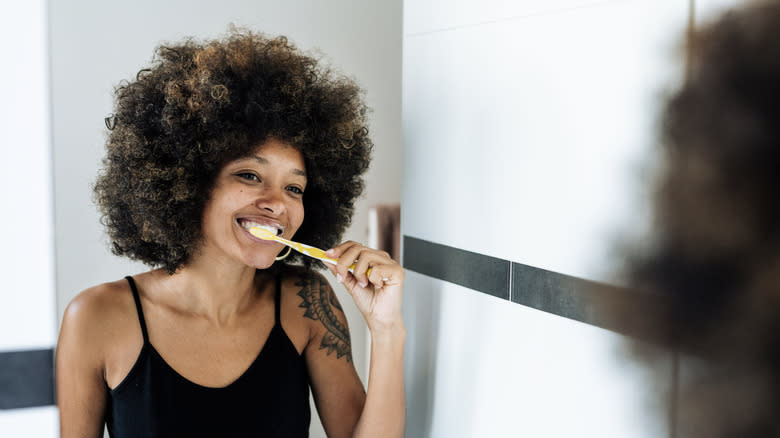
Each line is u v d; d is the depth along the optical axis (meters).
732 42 0.53
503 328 0.85
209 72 0.94
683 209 0.58
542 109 0.76
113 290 1.03
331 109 1.05
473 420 0.92
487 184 0.86
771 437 0.51
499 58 0.82
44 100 1.34
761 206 0.51
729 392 0.55
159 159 0.97
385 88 1.64
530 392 0.80
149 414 0.99
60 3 1.32
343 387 1.18
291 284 1.17
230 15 1.46
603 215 0.67
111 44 1.37
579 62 0.70
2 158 1.32
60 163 1.37
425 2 0.98
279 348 1.11
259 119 0.94
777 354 0.51
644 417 0.63
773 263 0.50
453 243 0.94
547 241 0.76
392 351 1.05
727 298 0.54
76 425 1.00
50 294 1.39
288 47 1.05
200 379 1.02
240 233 0.98
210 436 1.01
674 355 0.60
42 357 1.40
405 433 1.10
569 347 0.74
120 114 1.01
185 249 1.00
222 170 0.97
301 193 1.05
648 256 0.62
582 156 0.70
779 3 0.49
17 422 1.38
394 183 1.69
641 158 0.62
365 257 1.00
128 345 1.01
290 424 1.10
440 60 0.95
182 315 1.04
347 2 1.56
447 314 0.97
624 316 0.65
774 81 0.49
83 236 1.40
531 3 0.76
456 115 0.92
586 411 0.71
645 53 0.61
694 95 0.56
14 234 1.36
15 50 1.30
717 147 0.54
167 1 1.40
